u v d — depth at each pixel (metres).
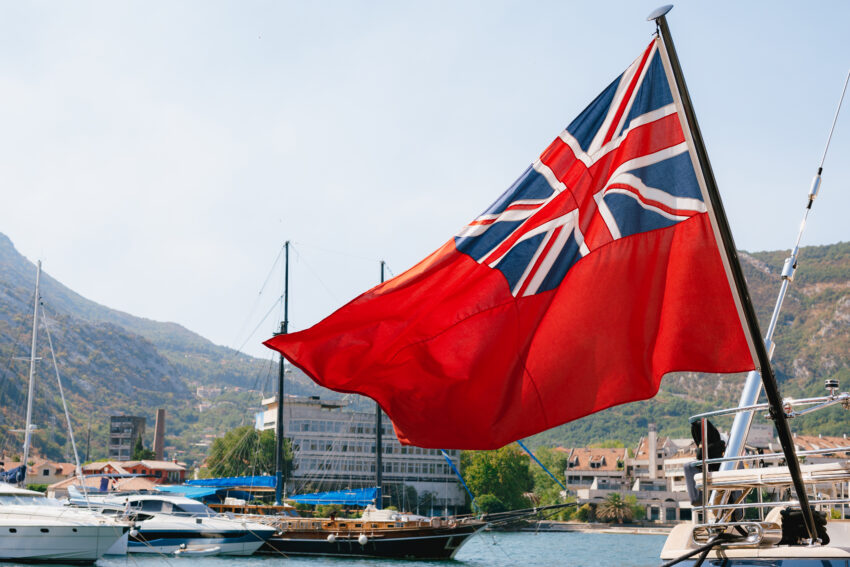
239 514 62.50
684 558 8.45
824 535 8.30
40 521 44.06
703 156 7.70
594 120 8.72
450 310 8.70
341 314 8.69
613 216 8.50
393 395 8.68
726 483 9.27
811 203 12.16
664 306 8.21
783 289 12.30
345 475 174.38
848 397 8.66
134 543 54.88
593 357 8.35
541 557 72.62
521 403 8.48
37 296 70.06
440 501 175.00
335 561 57.75
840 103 11.58
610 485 190.50
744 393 12.30
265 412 184.25
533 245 8.69
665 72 7.72
